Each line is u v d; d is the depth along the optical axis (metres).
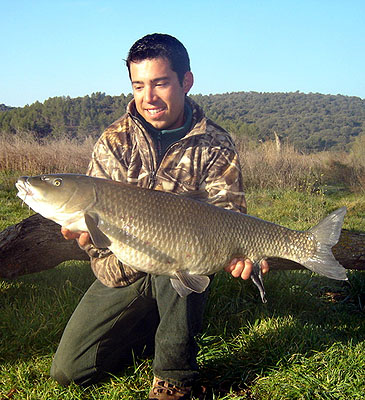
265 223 2.81
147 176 3.08
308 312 4.27
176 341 2.80
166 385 2.87
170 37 3.01
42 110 56.56
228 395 2.90
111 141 3.17
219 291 4.18
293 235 2.84
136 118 3.05
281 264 4.27
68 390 2.96
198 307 2.86
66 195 2.64
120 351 3.15
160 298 2.87
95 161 3.20
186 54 3.06
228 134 3.23
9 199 9.34
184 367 2.86
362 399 2.92
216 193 3.04
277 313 4.07
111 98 75.88
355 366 3.24
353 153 17.61
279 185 12.88
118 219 2.63
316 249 2.87
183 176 3.06
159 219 2.62
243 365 3.26
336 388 3.00
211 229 2.67
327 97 178.38
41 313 3.77
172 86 2.98
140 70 2.95
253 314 4.05
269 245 2.80
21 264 4.08
